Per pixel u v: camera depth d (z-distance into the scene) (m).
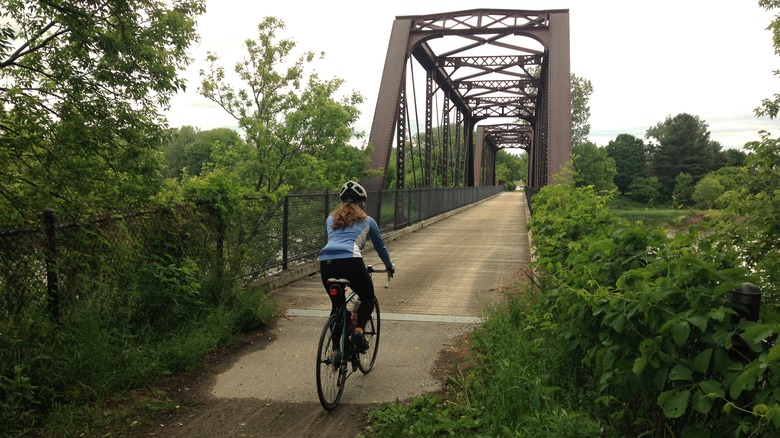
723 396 2.06
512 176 169.62
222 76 18.52
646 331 2.66
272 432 3.49
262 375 4.58
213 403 3.97
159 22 8.15
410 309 7.13
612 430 2.94
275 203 8.21
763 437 1.92
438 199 27.47
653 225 3.26
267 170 18.69
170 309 5.32
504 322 5.48
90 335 4.21
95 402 3.74
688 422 2.50
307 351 5.29
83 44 7.52
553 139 20.25
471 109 51.34
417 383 4.41
